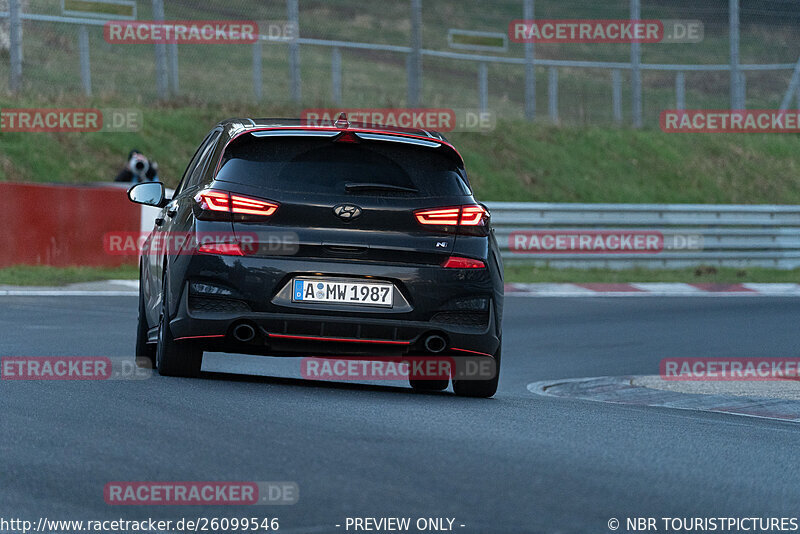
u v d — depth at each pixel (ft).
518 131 327.67
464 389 91.35
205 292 82.58
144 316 101.40
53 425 65.05
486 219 86.89
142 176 231.09
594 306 192.44
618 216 266.57
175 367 87.51
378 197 84.33
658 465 61.67
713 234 269.85
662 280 246.27
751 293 224.53
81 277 198.80
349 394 85.76
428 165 86.84
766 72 406.00
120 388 80.23
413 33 295.28
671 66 345.10
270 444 61.16
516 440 66.49
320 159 85.15
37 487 51.11
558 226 260.42
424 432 67.46
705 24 522.47
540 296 206.39
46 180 247.91
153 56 340.39
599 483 55.72
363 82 385.50
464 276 84.99
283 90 341.82
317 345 83.87
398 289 83.87
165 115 287.48
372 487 52.19
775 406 101.40
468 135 315.99
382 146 86.38
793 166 357.82
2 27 304.30
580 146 330.13
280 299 82.38
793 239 279.69
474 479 54.75
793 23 430.20
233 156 84.89
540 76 444.14
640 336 155.53
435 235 84.89
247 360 114.32
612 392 108.17
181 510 47.93
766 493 56.49
